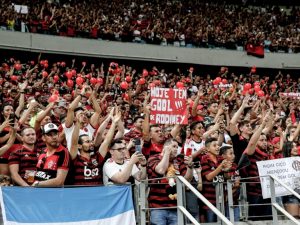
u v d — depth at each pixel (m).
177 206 7.48
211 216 8.12
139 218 7.54
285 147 10.55
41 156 7.52
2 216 6.72
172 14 35.75
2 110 10.03
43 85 17.36
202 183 8.20
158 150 8.67
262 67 34.53
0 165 8.23
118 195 7.39
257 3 42.03
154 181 7.92
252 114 12.73
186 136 10.09
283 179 9.24
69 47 30.02
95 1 33.66
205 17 36.62
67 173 7.47
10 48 28.31
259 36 35.12
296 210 9.21
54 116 10.30
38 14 29.55
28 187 6.96
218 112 11.52
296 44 35.50
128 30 31.92
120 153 7.75
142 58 32.03
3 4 29.16
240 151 10.21
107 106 13.79
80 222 7.11
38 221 6.91
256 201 8.90
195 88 22.75
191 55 33.25
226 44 34.19
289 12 42.38
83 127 9.38
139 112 13.67
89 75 17.64
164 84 23.45
